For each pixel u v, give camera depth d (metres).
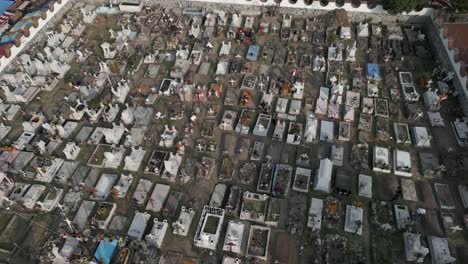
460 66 37.06
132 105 38.66
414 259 27.36
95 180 32.81
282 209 30.45
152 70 41.88
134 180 32.78
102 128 36.12
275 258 27.64
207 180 32.62
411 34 44.94
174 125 36.94
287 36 45.41
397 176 32.69
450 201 30.52
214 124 36.66
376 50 43.56
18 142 35.00
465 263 27.39
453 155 33.59
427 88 39.00
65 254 27.78
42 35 46.28
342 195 31.25
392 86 39.56
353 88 39.50
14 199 31.11
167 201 31.02
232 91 39.78
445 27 41.19
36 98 39.44
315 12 47.62
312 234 28.86
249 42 45.03
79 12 49.62
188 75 41.16
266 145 35.09
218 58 43.44
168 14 48.66
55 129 35.88
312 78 40.97
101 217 29.84
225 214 30.31
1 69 41.00
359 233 28.91
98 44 45.53
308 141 35.03
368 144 34.97
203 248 28.55
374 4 45.78
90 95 39.28
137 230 29.11
